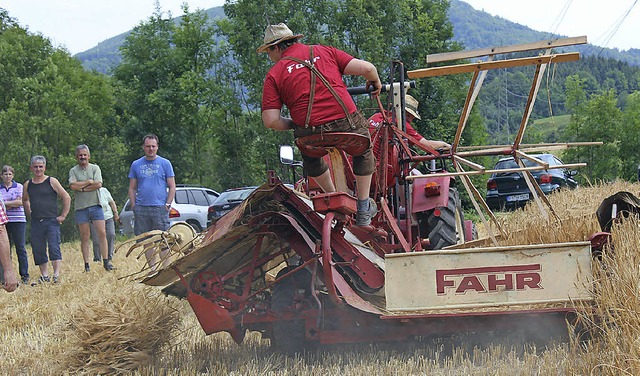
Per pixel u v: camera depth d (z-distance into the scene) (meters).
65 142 42.75
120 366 5.70
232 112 39.03
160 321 6.04
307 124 5.61
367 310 5.39
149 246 6.39
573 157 42.88
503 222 9.02
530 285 5.39
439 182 7.93
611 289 5.18
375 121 7.61
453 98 34.53
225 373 5.54
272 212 5.91
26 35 46.69
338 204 5.50
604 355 4.66
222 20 43.38
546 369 4.88
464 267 5.42
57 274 12.48
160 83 44.69
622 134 42.75
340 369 5.45
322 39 34.06
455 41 36.56
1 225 5.54
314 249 5.77
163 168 10.82
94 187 13.26
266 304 5.98
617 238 5.65
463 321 5.59
